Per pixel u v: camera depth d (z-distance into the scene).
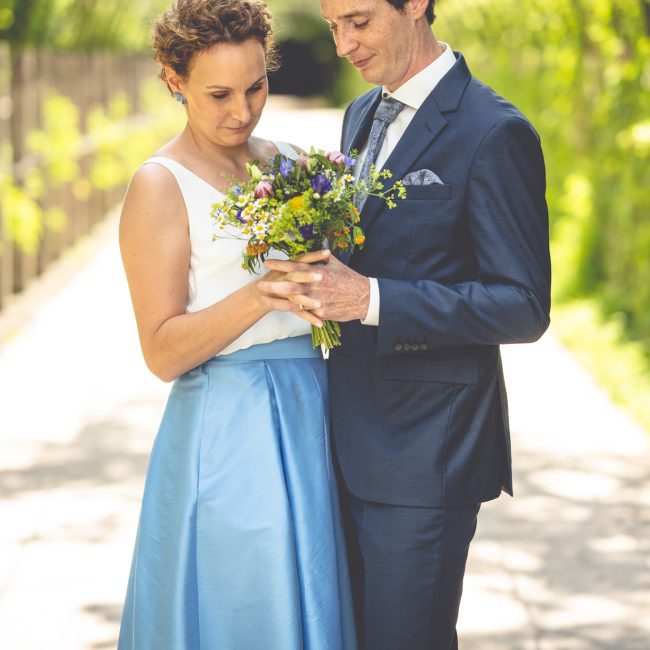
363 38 3.07
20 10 10.77
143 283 3.08
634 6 8.39
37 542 5.36
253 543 3.08
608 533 5.50
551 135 11.97
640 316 8.79
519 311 2.98
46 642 4.39
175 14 3.00
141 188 3.06
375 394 3.24
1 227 10.52
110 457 6.61
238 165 3.21
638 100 8.80
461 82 3.15
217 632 3.12
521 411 7.48
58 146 12.74
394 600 3.22
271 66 3.21
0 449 6.71
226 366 3.16
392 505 3.22
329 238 3.21
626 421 7.23
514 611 4.69
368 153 3.30
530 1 11.51
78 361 8.78
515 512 5.79
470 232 3.09
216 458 3.11
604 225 10.05
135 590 3.21
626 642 4.42
